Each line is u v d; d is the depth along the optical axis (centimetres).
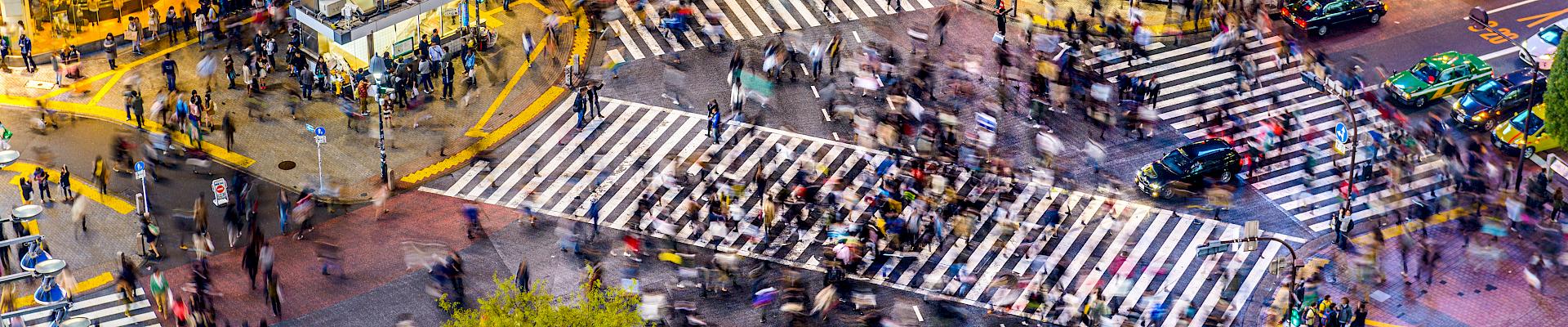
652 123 8175
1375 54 8775
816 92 8394
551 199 7550
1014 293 6888
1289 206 7519
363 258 7069
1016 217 7381
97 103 8156
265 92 8275
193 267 6925
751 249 7181
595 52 8806
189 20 8700
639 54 8781
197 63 8519
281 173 7638
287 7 8756
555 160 7856
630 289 6594
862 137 8000
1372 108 8275
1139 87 8288
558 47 8806
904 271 7031
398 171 7706
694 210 7381
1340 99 7712
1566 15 9094
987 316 6762
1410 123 8181
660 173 7750
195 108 7650
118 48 8606
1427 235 7269
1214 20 8850
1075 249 7194
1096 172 7738
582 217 7412
